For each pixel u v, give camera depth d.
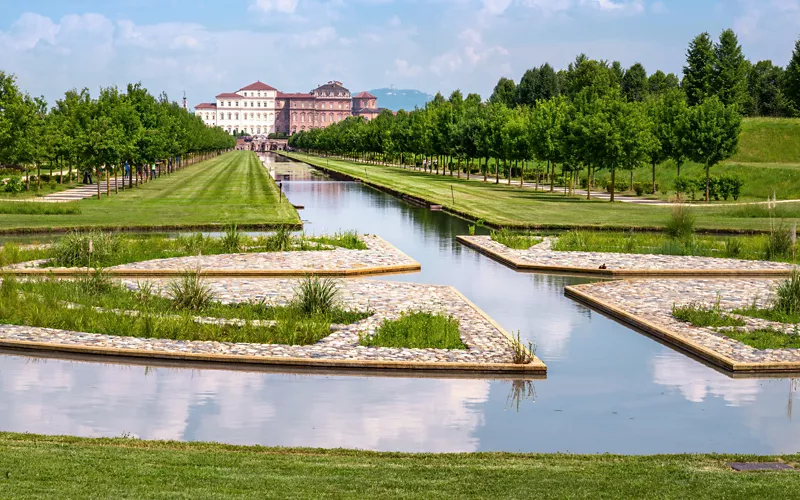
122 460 11.69
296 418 15.41
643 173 90.25
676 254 36.19
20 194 63.28
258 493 10.32
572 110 72.62
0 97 60.56
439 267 33.34
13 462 11.33
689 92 122.69
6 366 18.75
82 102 74.56
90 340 20.23
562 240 38.69
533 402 16.62
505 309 25.38
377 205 63.19
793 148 95.38
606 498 10.43
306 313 22.62
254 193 69.12
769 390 17.64
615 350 20.72
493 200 64.38
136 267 30.20
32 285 25.48
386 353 19.27
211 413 15.64
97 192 62.31
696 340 20.69
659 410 16.22
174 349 19.47
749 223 46.62
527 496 10.47
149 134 74.19
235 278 29.14
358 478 11.16
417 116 125.00
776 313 23.27
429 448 13.91
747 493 10.64
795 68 117.81
